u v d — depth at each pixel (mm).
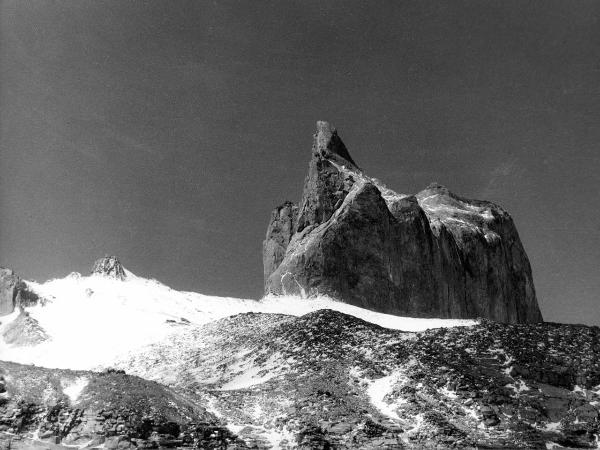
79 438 76312
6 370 84375
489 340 104625
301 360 105938
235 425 84125
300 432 80688
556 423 87625
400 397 90812
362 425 83000
